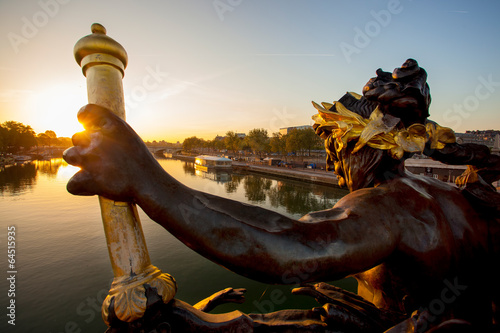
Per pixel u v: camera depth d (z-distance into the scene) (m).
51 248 12.33
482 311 1.28
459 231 1.22
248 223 0.83
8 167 47.75
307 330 1.22
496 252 1.25
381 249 0.94
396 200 1.10
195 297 8.64
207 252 0.81
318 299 1.39
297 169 39.88
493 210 1.26
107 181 0.80
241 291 1.46
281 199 23.58
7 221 16.36
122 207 0.90
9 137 62.28
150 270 0.94
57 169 46.19
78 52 0.91
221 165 42.56
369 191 1.15
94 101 0.89
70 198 22.64
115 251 0.89
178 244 12.58
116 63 0.92
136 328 0.88
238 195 25.39
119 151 0.81
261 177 37.59
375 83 1.25
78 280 9.57
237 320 1.05
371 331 1.19
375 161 1.26
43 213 18.08
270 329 1.22
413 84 1.13
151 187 0.82
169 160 79.19
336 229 0.90
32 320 7.52
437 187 1.35
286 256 0.80
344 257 0.85
